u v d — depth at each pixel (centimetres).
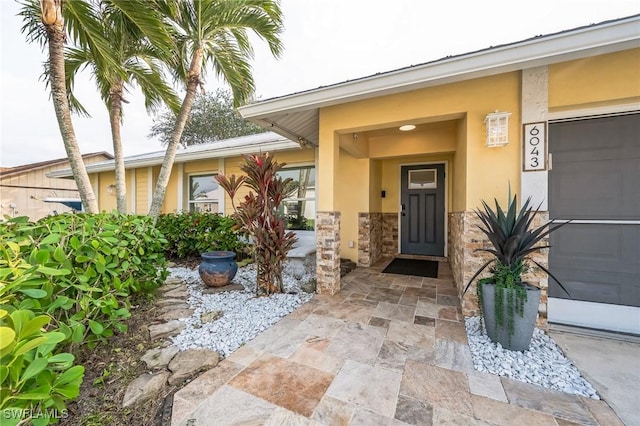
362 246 549
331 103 327
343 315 299
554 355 218
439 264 555
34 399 106
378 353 222
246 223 361
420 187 623
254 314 299
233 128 1555
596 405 164
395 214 645
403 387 180
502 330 227
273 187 366
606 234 266
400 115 322
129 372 197
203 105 1504
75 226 234
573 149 274
